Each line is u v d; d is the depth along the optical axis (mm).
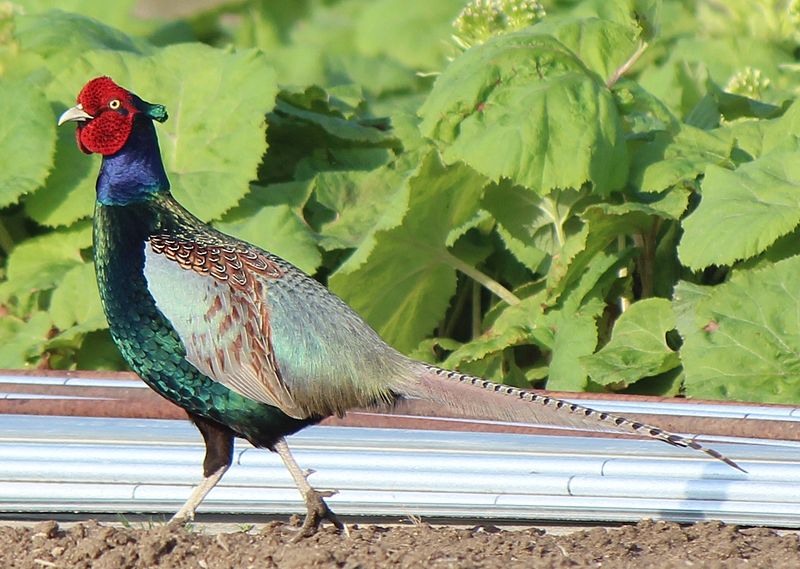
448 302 16688
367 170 17969
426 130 15805
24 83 17453
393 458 11461
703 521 10898
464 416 10516
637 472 11242
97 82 10758
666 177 15773
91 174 17422
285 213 16328
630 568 9359
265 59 17750
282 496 11297
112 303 10750
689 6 24406
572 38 16797
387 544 9984
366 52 25391
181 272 10516
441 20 25125
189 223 10898
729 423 12359
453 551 9727
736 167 15969
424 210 15789
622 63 16812
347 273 15516
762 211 14727
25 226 18078
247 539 10258
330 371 10367
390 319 16297
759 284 14773
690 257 14789
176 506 11375
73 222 17141
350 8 26500
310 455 11570
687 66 20516
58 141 17516
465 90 15711
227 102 17609
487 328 16609
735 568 9273
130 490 11414
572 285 15906
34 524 11180
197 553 9820
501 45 16156
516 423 10680
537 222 16406
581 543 10133
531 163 15172
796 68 20250
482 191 16141
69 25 19125
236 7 27172
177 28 26312
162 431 12445
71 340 15992
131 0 26203
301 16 26766
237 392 10453
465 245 17016
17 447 11789
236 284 10469
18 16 19594
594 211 15320
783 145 15625
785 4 22547
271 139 18562
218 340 10414
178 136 17625
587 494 11094
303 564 9406
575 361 15195
